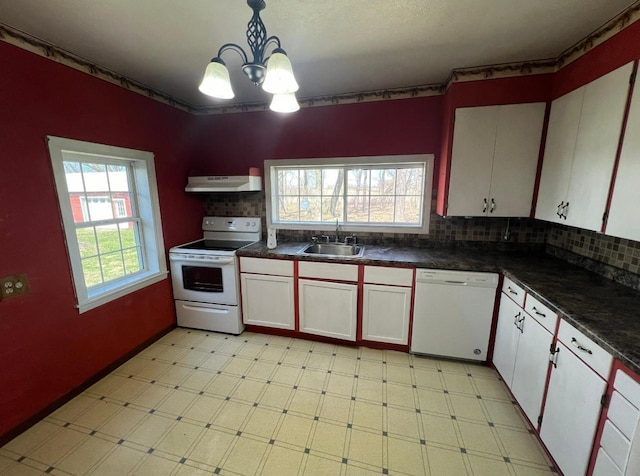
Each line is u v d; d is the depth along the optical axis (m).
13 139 1.66
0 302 1.63
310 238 3.22
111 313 2.32
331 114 2.92
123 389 2.13
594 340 1.18
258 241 3.29
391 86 2.66
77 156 2.11
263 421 1.84
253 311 2.88
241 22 1.61
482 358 2.37
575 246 2.24
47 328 1.87
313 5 1.46
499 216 2.35
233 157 3.27
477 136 2.29
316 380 2.23
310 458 1.58
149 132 2.62
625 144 1.45
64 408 1.94
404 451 1.62
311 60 2.09
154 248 2.74
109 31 1.69
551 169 2.08
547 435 1.53
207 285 2.91
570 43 1.86
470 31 1.72
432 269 2.34
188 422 1.83
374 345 2.66
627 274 1.74
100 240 2.33
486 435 1.73
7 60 1.62
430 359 2.49
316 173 3.16
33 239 1.78
